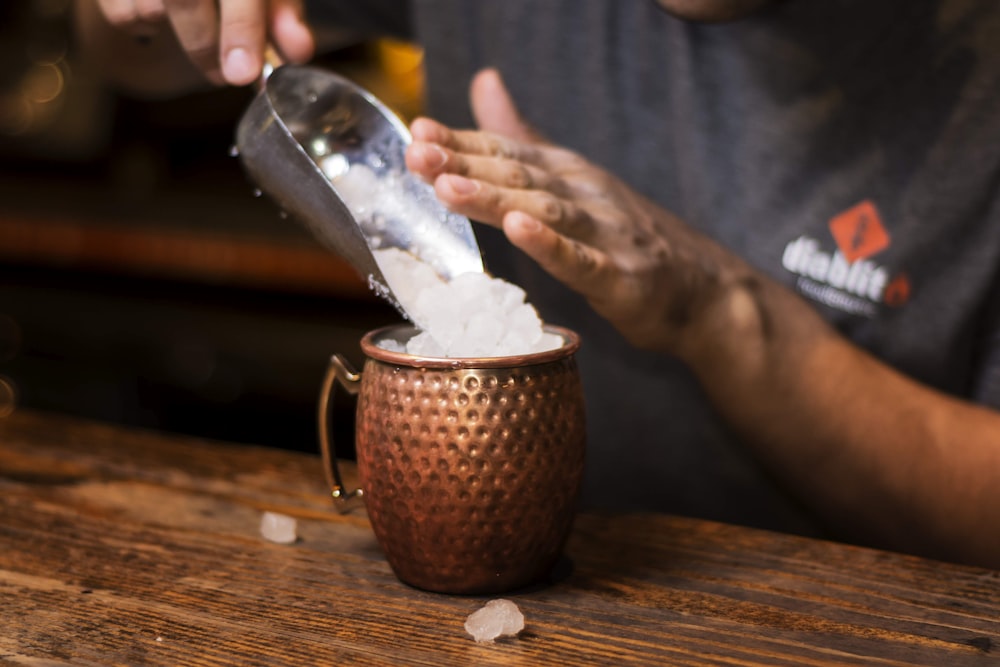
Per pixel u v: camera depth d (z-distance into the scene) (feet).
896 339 2.74
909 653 1.78
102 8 2.59
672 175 2.97
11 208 5.77
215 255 5.17
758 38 2.79
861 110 2.74
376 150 2.26
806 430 2.52
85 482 2.34
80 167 6.31
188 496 2.29
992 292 2.67
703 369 2.52
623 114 2.99
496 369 1.85
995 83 2.62
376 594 1.94
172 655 1.76
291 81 2.26
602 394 2.98
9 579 1.97
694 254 2.44
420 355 1.88
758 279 2.56
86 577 1.98
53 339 5.72
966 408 2.57
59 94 6.38
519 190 2.18
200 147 6.07
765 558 2.07
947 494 2.50
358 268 2.04
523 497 1.88
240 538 2.12
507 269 3.07
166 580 1.97
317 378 5.09
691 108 2.87
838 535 2.65
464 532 1.88
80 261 5.54
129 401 5.59
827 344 2.54
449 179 2.05
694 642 1.80
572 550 2.11
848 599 1.93
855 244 2.73
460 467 1.86
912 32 2.68
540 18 3.04
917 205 2.68
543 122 3.07
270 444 5.30
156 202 5.77
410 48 5.55
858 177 2.74
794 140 2.78
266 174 2.11
